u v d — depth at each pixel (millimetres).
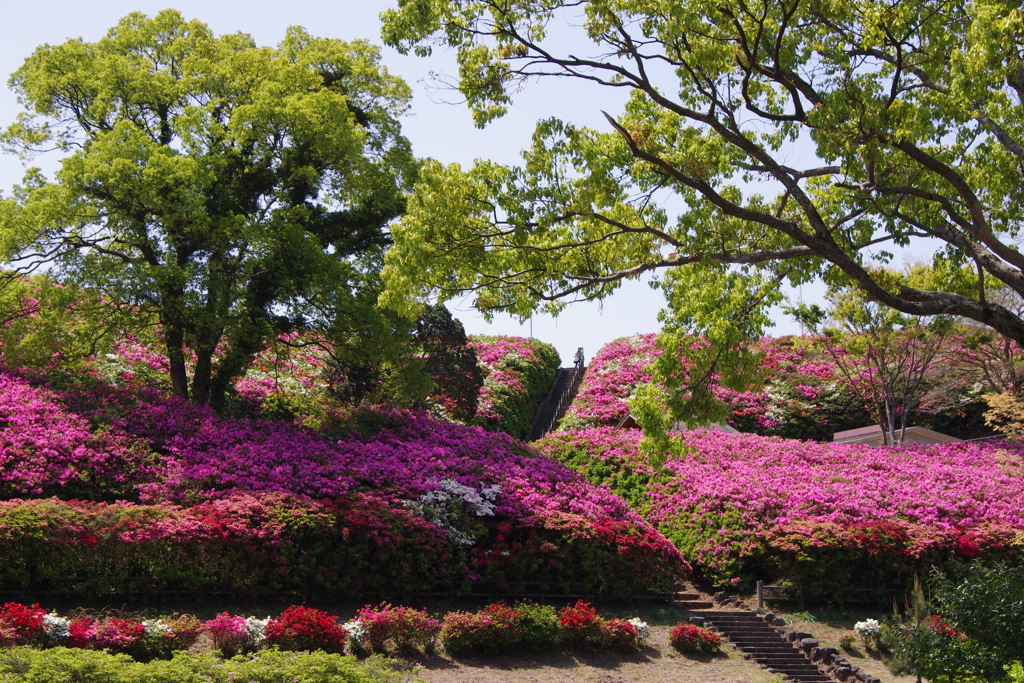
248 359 25219
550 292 15531
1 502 16078
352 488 20484
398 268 14992
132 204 23156
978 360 36469
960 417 41781
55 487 18375
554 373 55375
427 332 33469
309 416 26484
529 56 14727
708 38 14156
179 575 16438
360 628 15805
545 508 21984
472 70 14883
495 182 14578
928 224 15820
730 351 16250
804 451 30250
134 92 25156
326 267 24203
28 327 22531
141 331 24438
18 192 23562
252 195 26641
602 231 15930
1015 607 14805
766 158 14352
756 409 42219
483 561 20078
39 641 12961
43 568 15344
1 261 22578
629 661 17891
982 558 22531
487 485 22594
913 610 20766
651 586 21922
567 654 17672
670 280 16859
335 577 18047
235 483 19594
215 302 23203
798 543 22422
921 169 14438
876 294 13961
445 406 34906
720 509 24672
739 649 19422
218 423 23062
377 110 28406
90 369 24953
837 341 35344
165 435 21641
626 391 45312
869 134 13609
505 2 14625
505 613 17359
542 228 14594
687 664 18234
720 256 14703
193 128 24016
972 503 24781
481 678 15742
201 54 27094
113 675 11320
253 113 23938
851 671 18172
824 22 15172
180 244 24328
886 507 24703
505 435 27609
